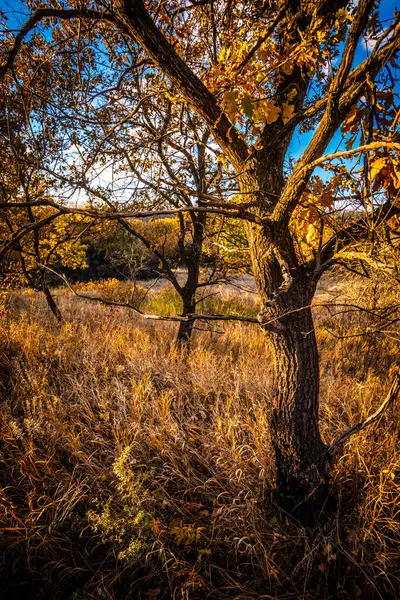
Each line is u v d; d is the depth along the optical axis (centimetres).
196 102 164
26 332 487
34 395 324
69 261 684
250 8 217
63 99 337
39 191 432
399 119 149
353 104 151
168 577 197
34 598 206
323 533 225
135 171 326
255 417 342
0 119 284
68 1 267
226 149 182
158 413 341
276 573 206
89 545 230
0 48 234
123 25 162
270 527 233
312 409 214
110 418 335
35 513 237
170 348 516
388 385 401
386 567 208
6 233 370
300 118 162
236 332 620
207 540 229
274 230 169
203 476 280
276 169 188
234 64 164
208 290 916
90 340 504
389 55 134
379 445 281
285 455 222
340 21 139
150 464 281
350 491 256
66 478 259
